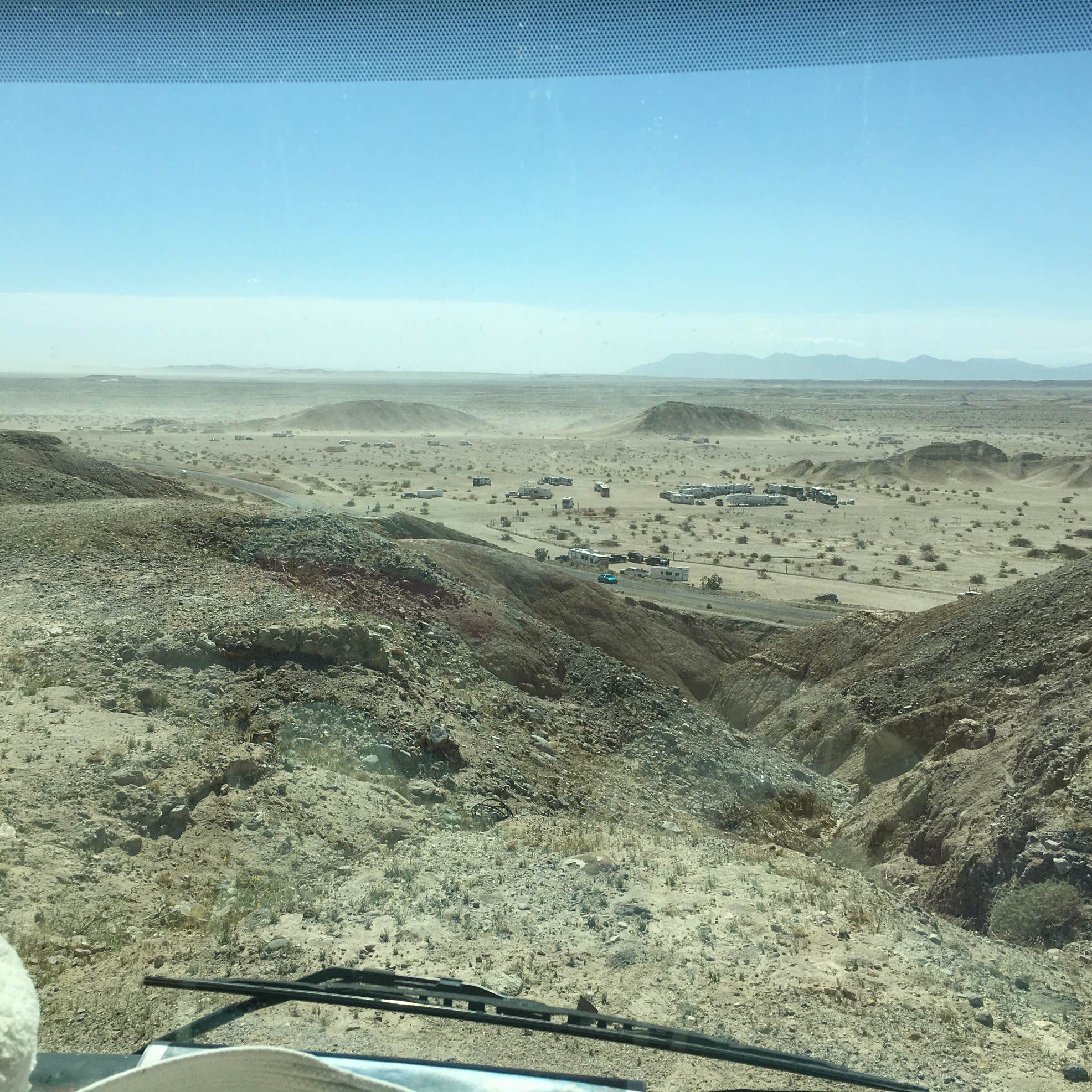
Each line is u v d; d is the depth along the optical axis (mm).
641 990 7402
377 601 28969
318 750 16156
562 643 31750
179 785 12430
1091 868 13750
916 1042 6664
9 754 12828
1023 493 160625
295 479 134500
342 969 4090
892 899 11164
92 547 28531
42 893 8898
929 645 38844
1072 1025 7320
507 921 9180
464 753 18766
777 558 96750
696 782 22203
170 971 6961
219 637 20281
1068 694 22703
